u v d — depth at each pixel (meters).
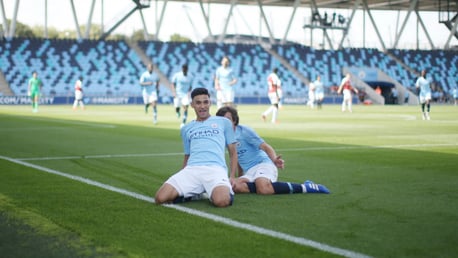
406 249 4.37
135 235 4.78
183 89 19.36
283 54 55.62
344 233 4.84
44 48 48.72
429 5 61.91
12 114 27.86
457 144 12.96
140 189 7.05
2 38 48.09
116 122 21.47
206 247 4.41
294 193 6.71
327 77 54.22
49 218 5.41
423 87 24.34
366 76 54.72
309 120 23.20
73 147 12.33
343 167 9.16
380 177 8.09
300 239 4.63
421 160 10.04
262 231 4.89
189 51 52.69
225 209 5.80
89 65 48.72
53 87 46.31
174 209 5.79
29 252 4.33
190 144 6.35
